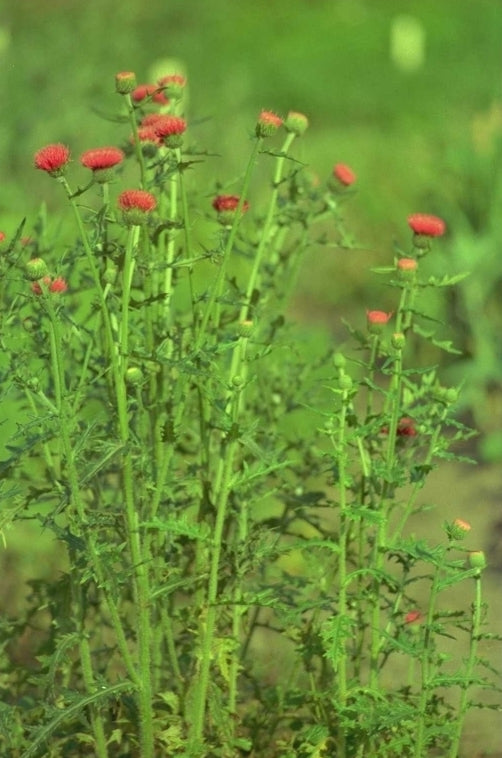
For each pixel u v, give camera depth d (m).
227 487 4.06
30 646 5.72
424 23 22.09
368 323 4.44
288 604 4.66
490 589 6.83
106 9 15.50
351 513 4.08
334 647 3.99
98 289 3.89
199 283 9.08
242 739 4.36
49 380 4.57
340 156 12.93
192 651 4.43
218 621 4.51
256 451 4.05
